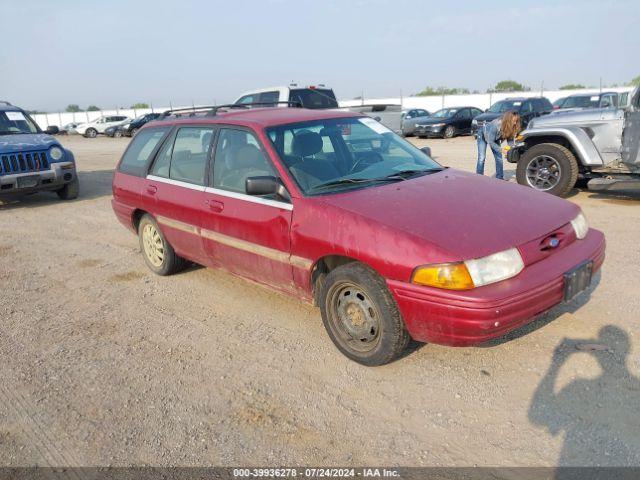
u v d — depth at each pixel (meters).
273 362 3.80
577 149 8.05
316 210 3.65
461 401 3.20
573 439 2.81
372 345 3.53
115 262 6.34
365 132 4.67
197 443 2.99
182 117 5.30
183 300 5.03
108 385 3.63
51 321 4.72
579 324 3.97
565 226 3.54
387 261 3.22
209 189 4.57
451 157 14.60
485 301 2.95
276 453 2.88
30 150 9.78
